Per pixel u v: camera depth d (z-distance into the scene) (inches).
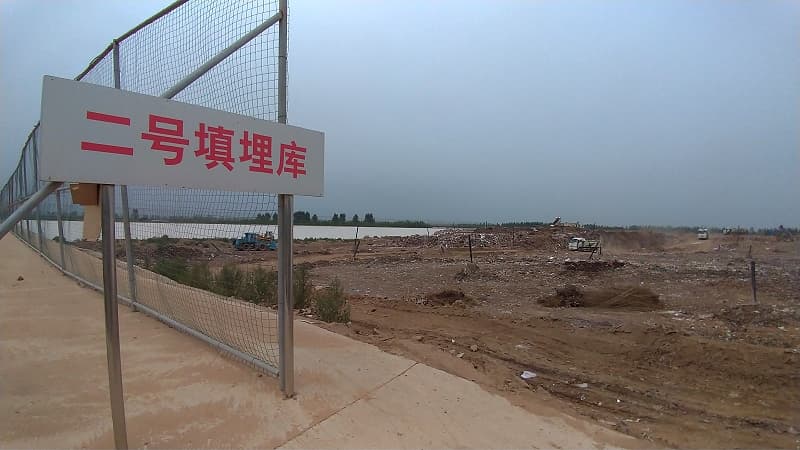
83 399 137.3
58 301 269.6
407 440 124.8
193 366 165.5
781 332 303.6
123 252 296.0
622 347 279.1
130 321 224.1
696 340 271.7
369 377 166.4
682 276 604.1
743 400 196.7
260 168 126.0
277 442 118.0
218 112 114.5
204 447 113.4
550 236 1598.2
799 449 148.8
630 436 145.6
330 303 300.7
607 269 695.1
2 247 666.2
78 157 88.7
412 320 347.9
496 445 127.3
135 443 113.1
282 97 138.7
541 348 278.2
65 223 380.5
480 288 551.2
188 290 261.1
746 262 812.6
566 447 130.6
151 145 100.7
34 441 112.7
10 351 178.5
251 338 195.3
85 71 252.5
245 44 142.9
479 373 200.8
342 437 122.9
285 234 141.4
